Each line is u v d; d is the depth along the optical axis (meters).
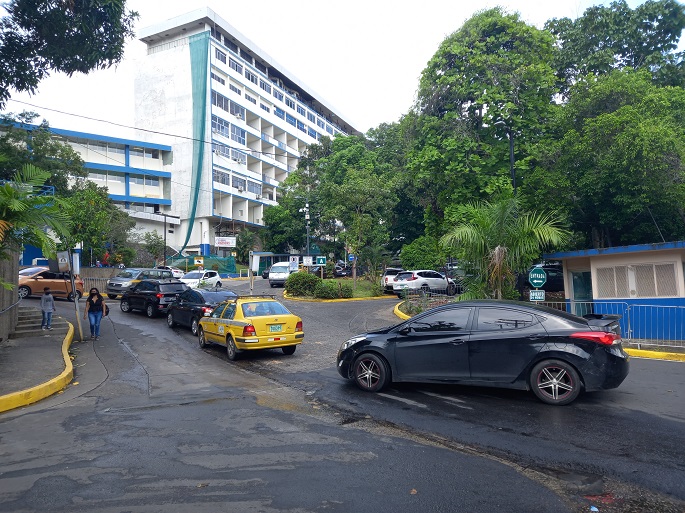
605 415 6.66
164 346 14.20
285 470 4.99
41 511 4.20
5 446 6.01
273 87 71.62
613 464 5.04
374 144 50.44
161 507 4.23
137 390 9.12
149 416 7.21
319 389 8.73
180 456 5.45
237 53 66.12
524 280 19.17
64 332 15.28
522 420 6.52
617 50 24.00
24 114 31.53
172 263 51.44
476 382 7.62
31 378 9.47
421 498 4.33
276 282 36.16
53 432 6.56
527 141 20.19
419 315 8.30
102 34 13.80
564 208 17.98
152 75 59.53
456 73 21.06
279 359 12.02
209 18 58.84
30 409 8.00
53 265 30.50
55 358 11.40
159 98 59.09
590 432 6.00
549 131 20.44
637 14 23.23
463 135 20.28
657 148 15.08
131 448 5.77
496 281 14.27
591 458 5.20
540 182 18.48
